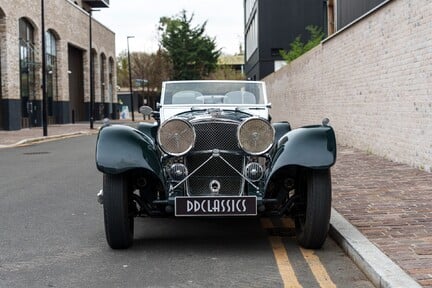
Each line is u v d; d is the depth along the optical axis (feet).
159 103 26.58
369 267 16.22
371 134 46.03
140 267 17.89
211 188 19.34
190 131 19.02
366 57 46.96
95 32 167.22
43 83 89.61
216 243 20.92
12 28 100.53
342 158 42.96
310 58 72.84
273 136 19.27
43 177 40.40
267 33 139.33
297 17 138.31
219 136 19.49
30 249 20.24
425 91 34.12
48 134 94.94
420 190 27.86
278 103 107.04
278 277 16.69
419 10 34.88
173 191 19.17
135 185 19.76
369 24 45.78
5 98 99.96
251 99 26.40
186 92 26.66
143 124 26.13
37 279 16.79
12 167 47.16
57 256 19.29
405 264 16.16
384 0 44.04
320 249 19.75
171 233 22.59
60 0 132.67
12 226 24.02
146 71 243.40
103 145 18.69
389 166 37.27
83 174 42.19
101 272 17.42
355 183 30.58
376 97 44.37
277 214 19.76
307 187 18.95
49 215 26.37
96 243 21.03
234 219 25.27
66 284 16.29
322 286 15.80
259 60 139.85
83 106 164.14
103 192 18.92
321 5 137.80
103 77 183.32
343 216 22.52
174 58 245.04
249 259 18.66
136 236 22.08
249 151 19.11
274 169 18.47
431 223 21.09
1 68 98.99
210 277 16.79
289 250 19.74
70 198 31.19
